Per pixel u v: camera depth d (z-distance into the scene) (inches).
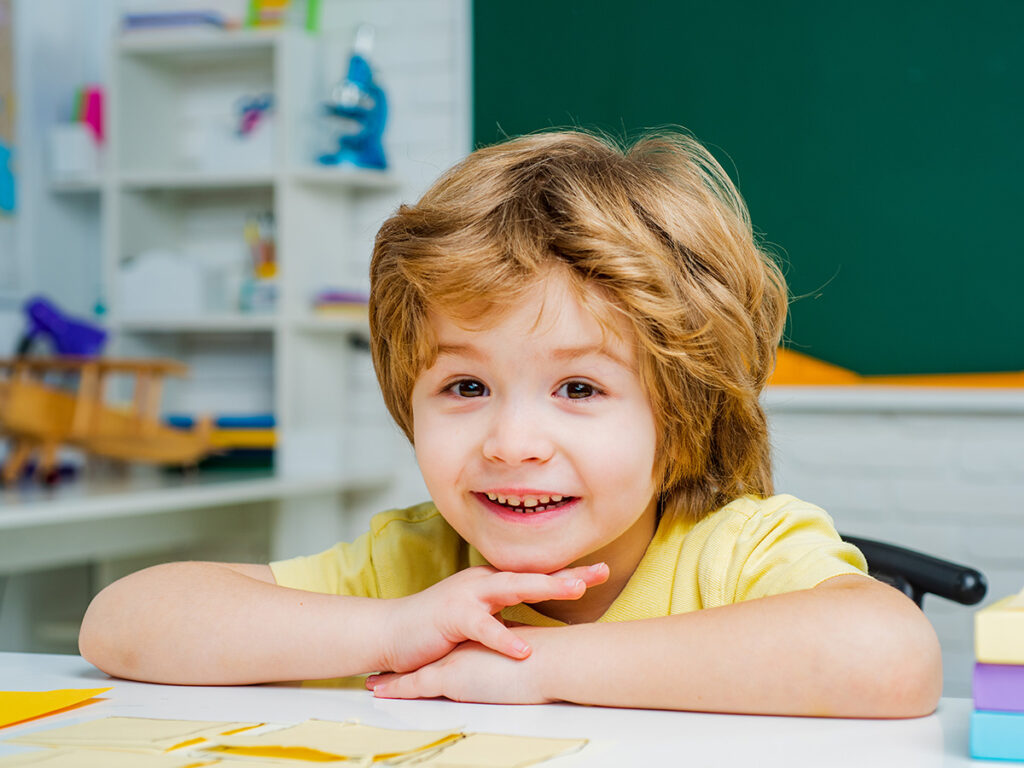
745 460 34.6
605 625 27.2
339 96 122.7
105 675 31.3
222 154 126.4
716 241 32.8
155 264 126.9
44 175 135.2
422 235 31.4
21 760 20.6
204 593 31.0
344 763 20.3
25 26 132.6
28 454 103.1
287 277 122.0
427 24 127.8
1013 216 108.3
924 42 110.0
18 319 128.6
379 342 34.3
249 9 129.8
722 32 116.1
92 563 130.6
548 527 29.7
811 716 24.7
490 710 25.6
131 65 131.5
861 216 112.7
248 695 28.0
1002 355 109.1
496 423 29.2
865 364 113.0
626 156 34.4
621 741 22.4
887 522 104.2
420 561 38.3
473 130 126.0
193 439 113.2
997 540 101.7
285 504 115.9
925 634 25.5
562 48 121.6
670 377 30.4
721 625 25.9
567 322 28.8
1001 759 20.9
